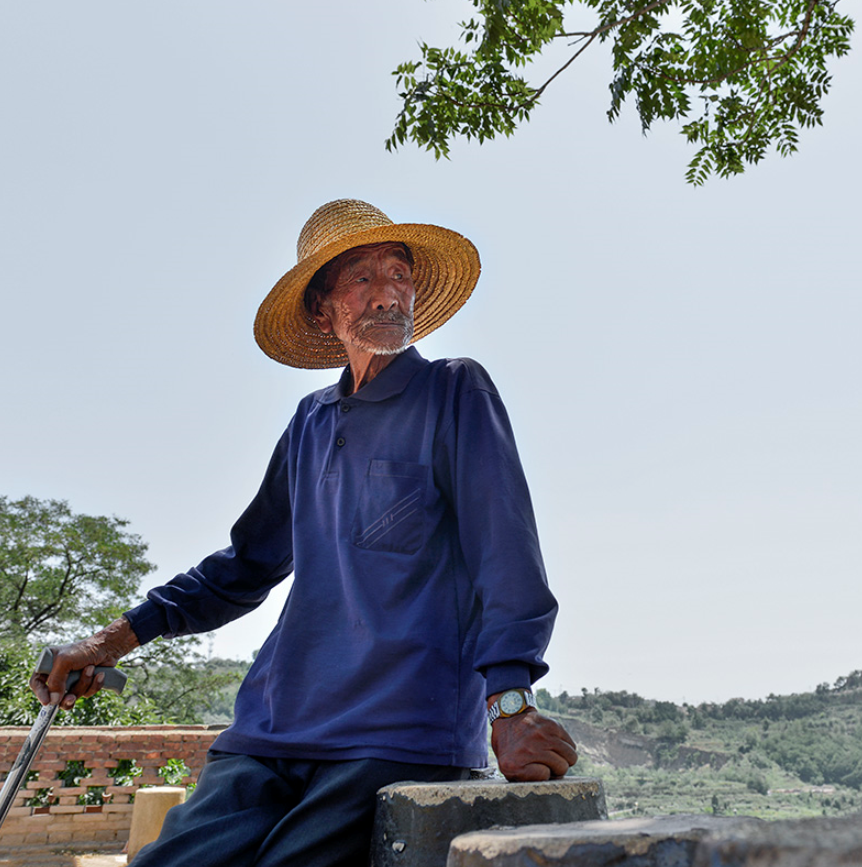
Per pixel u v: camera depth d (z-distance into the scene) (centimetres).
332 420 179
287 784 134
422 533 150
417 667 134
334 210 201
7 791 155
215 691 3091
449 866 78
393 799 110
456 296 221
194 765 736
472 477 149
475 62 384
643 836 68
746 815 79
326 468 168
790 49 404
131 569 2981
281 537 200
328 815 121
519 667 125
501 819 106
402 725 127
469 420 157
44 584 2808
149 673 2978
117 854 646
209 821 127
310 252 201
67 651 170
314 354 231
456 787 108
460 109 386
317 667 143
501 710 122
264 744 137
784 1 406
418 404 167
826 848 56
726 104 427
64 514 2938
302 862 118
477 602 151
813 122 423
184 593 189
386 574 146
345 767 125
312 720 137
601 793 119
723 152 436
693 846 66
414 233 196
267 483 197
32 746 162
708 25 404
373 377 183
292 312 216
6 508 2841
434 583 146
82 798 700
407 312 187
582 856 68
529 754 116
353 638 142
